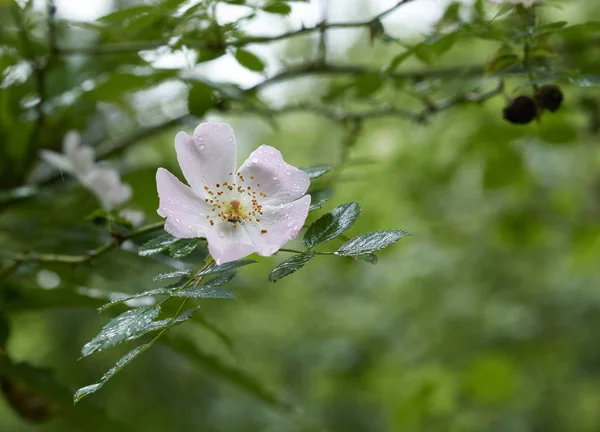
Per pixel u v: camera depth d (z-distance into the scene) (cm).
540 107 69
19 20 76
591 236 147
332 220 58
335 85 95
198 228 59
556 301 209
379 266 205
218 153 61
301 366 228
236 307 203
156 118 93
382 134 162
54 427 123
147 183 81
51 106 78
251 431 198
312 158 228
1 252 74
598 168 176
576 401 216
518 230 147
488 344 194
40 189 80
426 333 201
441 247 193
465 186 173
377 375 187
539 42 69
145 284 89
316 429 99
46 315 162
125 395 170
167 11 70
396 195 162
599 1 142
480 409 179
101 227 67
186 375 182
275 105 94
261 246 59
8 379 79
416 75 81
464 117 130
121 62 81
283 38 71
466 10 75
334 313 216
